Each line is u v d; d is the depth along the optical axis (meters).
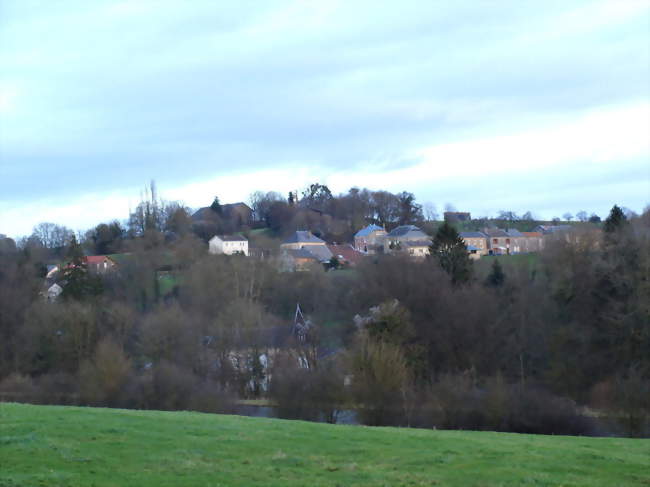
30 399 56.34
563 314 66.88
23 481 15.91
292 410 46.88
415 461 20.08
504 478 17.98
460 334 68.50
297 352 64.94
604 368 58.47
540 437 27.91
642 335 57.19
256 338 66.62
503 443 23.98
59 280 108.94
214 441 21.92
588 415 46.53
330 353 67.75
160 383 50.97
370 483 17.12
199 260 106.94
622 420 44.03
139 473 17.34
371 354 46.97
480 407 41.97
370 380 45.69
